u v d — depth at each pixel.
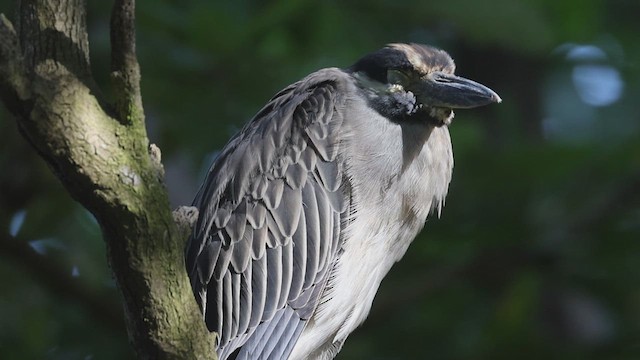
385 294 12.43
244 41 11.67
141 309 6.65
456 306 12.92
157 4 11.78
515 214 12.56
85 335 12.54
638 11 15.03
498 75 14.93
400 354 12.54
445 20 12.59
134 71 6.36
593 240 12.52
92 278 12.86
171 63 11.90
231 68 11.85
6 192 12.68
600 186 12.70
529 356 11.38
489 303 12.87
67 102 6.24
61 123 6.23
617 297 12.45
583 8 12.80
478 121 14.59
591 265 12.48
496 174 12.55
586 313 13.52
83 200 6.43
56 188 12.75
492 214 12.59
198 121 12.04
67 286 12.34
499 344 11.39
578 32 12.84
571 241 12.52
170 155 12.24
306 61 12.38
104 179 6.35
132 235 6.48
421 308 12.93
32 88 6.16
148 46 11.91
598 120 16.31
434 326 12.70
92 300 12.38
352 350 12.54
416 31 14.02
